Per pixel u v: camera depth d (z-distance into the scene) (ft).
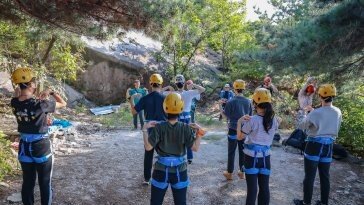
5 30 41.09
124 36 23.40
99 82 61.82
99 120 45.03
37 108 14.05
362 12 21.56
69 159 24.06
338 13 22.31
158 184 13.17
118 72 62.49
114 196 18.54
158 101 17.71
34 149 14.29
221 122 46.01
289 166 25.17
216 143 31.83
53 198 17.53
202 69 70.49
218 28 63.26
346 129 28.55
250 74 63.36
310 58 23.76
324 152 17.46
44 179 14.73
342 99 30.78
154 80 17.93
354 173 24.35
